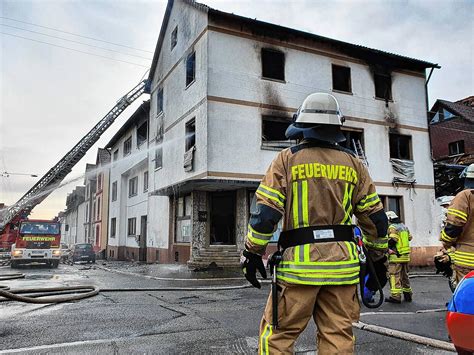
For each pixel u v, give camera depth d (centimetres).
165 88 1861
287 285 222
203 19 1477
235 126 1434
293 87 1560
